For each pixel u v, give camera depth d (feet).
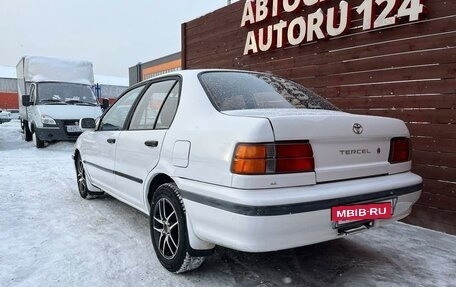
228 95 9.25
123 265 9.83
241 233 7.06
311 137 7.55
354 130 8.20
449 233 12.50
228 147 7.47
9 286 8.68
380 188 8.41
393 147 9.13
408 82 13.38
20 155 31.14
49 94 36.50
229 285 8.83
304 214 7.25
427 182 13.00
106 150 13.19
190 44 26.63
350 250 11.03
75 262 9.98
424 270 9.75
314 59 17.02
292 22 17.69
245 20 20.66
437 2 12.38
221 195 7.39
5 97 125.70
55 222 13.28
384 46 14.10
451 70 12.17
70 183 20.02
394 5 13.38
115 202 16.08
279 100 9.84
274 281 9.07
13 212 14.49
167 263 9.41
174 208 9.02
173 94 10.30
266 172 7.12
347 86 15.58
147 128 10.85
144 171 10.39
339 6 15.60
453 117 12.21
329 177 7.81
